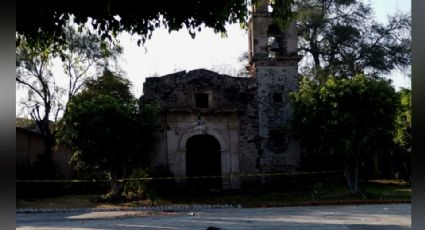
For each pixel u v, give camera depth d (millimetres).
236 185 22297
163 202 19312
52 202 19875
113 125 19609
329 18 29797
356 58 29641
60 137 22188
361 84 18984
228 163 22594
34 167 22391
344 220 11711
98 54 25094
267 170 22594
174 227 10883
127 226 11367
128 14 5480
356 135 18625
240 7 6074
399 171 25297
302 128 19844
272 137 22828
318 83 21188
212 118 22844
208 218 13156
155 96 22875
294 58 22984
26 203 19375
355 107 18859
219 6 5590
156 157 22109
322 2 29734
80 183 24422
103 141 19297
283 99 23016
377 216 12656
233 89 23203
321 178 22578
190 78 23125
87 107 19453
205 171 24703
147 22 5715
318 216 13070
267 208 16641
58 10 5012
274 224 11062
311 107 19609
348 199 18281
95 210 16953
